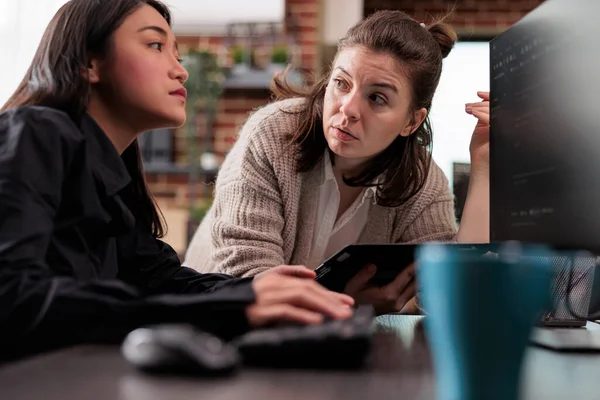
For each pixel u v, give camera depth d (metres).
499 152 1.18
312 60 4.27
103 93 1.04
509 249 0.43
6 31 3.32
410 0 4.68
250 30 4.31
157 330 0.56
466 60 3.47
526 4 4.62
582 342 0.79
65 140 0.84
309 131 1.42
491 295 0.39
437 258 0.40
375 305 1.16
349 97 1.31
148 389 0.50
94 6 1.01
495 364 0.39
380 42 1.32
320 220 1.49
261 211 1.39
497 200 1.18
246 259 1.34
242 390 0.50
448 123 3.40
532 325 0.40
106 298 0.69
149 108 1.03
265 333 0.62
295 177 1.43
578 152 0.92
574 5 0.93
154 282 1.18
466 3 4.66
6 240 0.74
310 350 0.59
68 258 0.86
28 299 0.69
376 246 1.05
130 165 1.17
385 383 0.54
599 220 0.86
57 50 0.98
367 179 1.46
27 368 0.57
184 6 4.19
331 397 0.48
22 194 0.77
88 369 0.57
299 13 4.29
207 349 0.56
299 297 0.69
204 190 4.31
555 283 1.05
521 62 1.10
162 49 1.05
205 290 1.15
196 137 4.25
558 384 0.56
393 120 1.33
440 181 1.58
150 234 1.20
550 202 0.99
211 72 4.05
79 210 0.87
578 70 0.92
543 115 1.02
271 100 1.70
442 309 0.40
